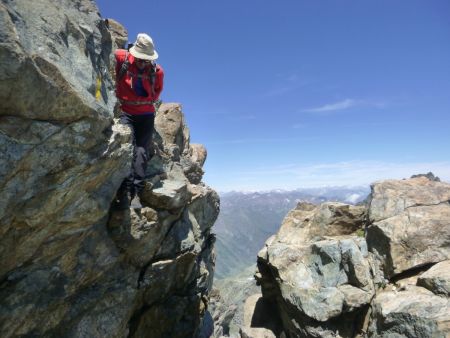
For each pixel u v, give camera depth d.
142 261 14.88
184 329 20.27
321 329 18.78
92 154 9.78
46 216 9.48
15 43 6.99
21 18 8.66
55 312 11.61
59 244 10.61
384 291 18.20
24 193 8.62
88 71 10.77
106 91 12.59
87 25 11.97
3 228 8.70
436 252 18.17
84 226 10.98
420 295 16.08
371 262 19.70
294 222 25.67
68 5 11.91
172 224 16.38
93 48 12.17
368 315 17.91
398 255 18.61
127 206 12.87
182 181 17.97
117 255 13.38
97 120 9.42
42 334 11.43
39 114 8.12
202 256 22.38
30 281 10.46
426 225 18.95
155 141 17.86
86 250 11.93
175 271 17.52
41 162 8.65
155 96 13.17
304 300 19.44
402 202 20.84
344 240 20.66
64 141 8.88
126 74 12.35
